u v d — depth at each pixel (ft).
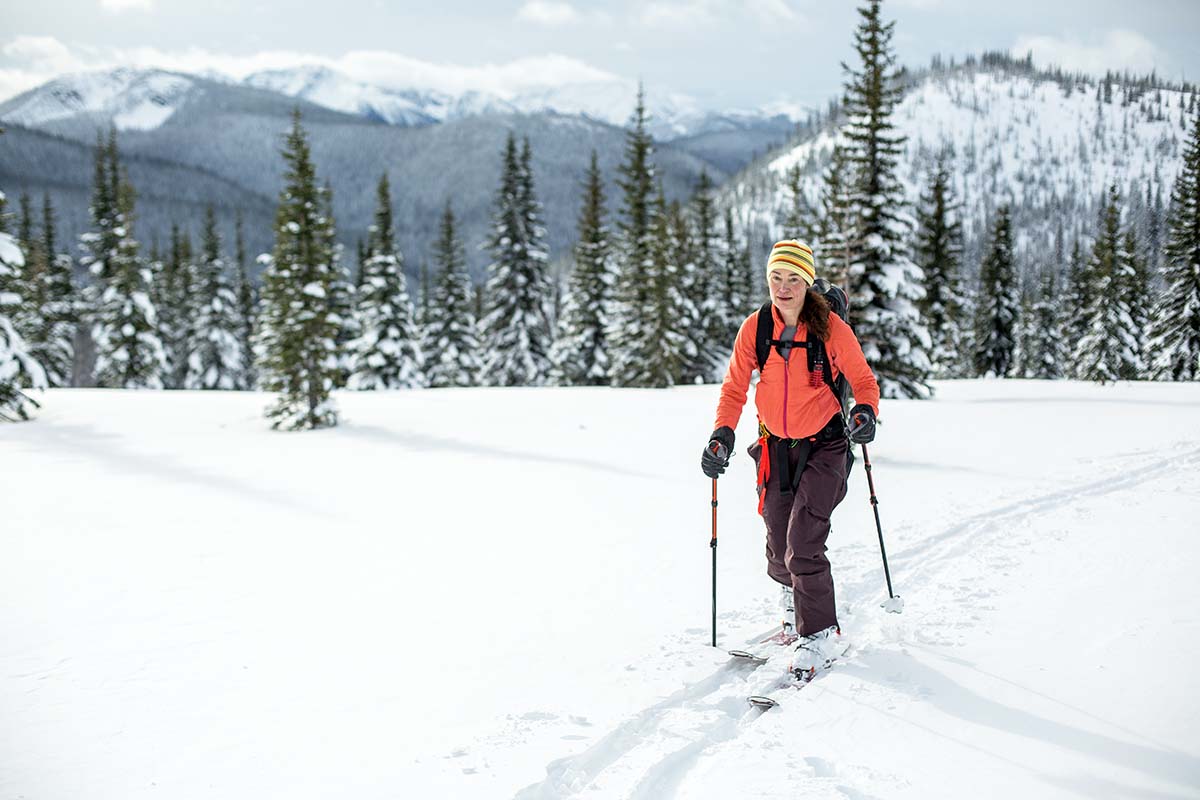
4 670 12.33
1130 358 133.49
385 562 19.42
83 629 14.40
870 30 69.05
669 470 33.35
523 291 126.62
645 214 121.90
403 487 30.42
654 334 107.24
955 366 147.54
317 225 59.98
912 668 10.98
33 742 9.77
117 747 9.62
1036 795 7.59
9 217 57.11
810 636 11.55
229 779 8.75
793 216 109.70
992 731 8.97
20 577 18.03
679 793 8.30
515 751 9.25
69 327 138.00
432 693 11.23
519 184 125.80
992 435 39.32
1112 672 10.11
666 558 19.19
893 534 19.36
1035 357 193.47
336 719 10.38
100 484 31.17
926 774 8.18
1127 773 7.80
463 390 82.17
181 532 22.93
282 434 48.91
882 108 69.62
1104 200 647.15
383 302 121.49
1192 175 116.78
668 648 12.84
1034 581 14.35
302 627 14.47
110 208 134.41
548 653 12.80
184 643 13.60
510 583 17.31
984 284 158.51
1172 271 119.65
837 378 12.12
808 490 11.87
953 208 119.14
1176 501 20.07
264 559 19.77
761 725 9.76
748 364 12.63
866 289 69.05
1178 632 11.02
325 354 54.29
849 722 9.57
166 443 44.14
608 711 10.41
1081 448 32.73
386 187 120.88
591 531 22.48
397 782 8.58
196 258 178.60
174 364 174.50
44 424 52.24
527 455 38.27
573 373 124.67
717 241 137.08
